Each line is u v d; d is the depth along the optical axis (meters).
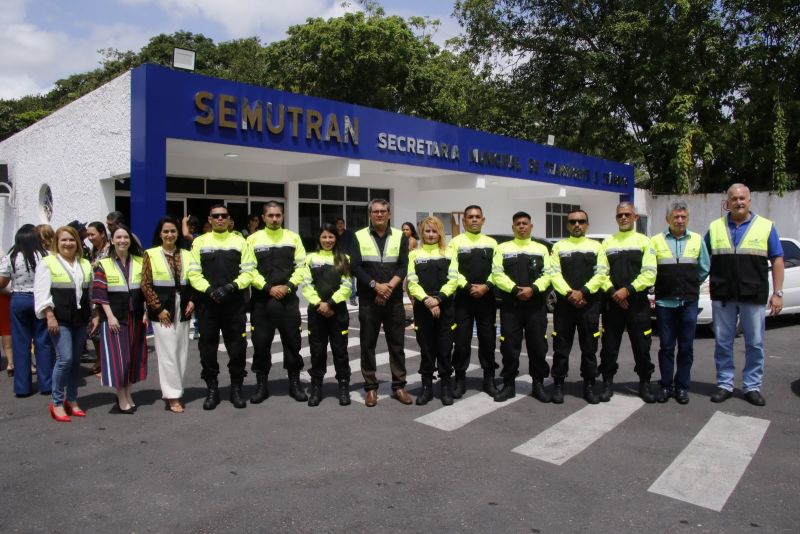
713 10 21.33
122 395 5.83
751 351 6.16
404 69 24.64
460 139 15.53
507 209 21.08
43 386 6.46
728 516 3.78
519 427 5.46
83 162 12.43
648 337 6.21
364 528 3.61
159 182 10.05
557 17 24.83
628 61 23.70
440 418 5.71
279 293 5.91
